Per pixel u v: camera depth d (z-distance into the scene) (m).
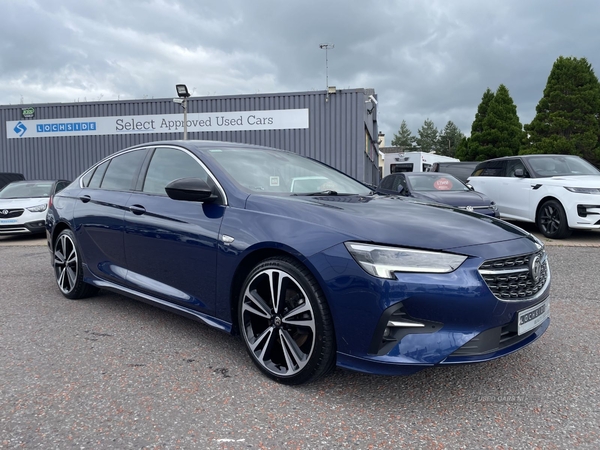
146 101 18.89
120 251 3.89
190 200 3.10
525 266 2.60
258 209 2.95
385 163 26.94
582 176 8.84
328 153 17.84
